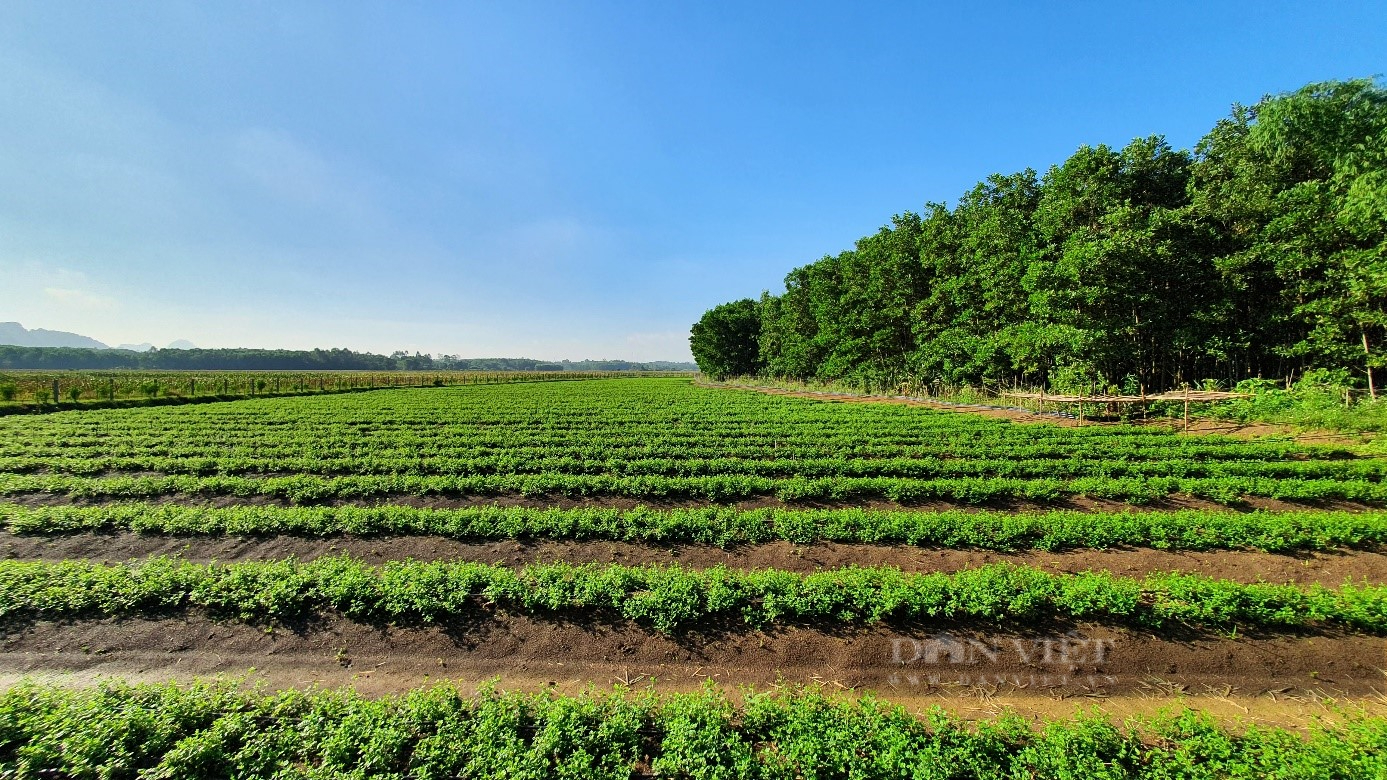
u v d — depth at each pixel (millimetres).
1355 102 24141
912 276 44438
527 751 5234
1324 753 5098
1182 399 23953
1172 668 7203
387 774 4996
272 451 20750
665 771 5250
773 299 79562
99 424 28328
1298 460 17219
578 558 10969
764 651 7633
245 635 7793
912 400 43781
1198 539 10750
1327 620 7703
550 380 112188
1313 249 23188
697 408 39719
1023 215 36875
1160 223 26688
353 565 9258
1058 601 7977
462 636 7863
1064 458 18766
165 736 5371
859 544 11398
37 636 7617
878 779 5062
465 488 15648
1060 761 5133
